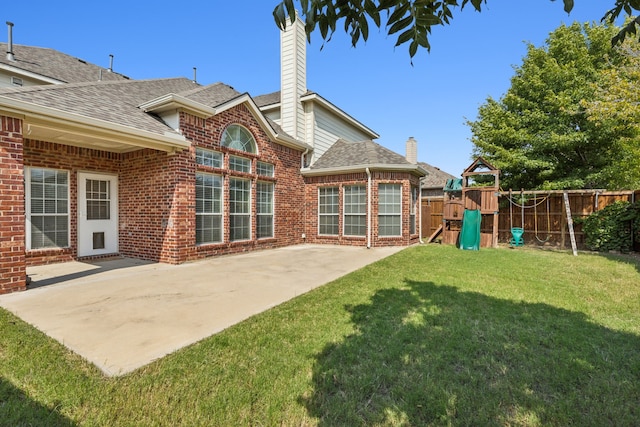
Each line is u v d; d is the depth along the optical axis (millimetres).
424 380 2572
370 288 5410
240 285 5844
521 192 11477
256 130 10633
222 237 9438
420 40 1901
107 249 8992
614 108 9078
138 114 7906
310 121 13773
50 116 5645
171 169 8070
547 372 2676
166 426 2047
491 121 14812
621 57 11789
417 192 13727
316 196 13297
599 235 10336
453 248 11141
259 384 2500
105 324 3803
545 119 12805
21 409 2170
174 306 4555
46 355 2932
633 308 4289
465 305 4422
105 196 8969
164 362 2824
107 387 2430
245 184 10344
